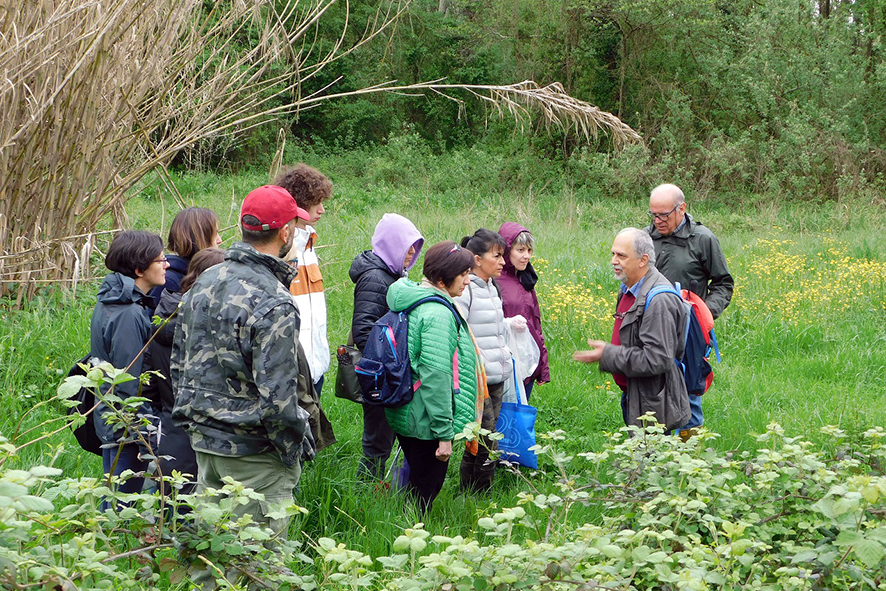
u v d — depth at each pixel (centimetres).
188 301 298
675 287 429
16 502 174
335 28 2684
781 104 2252
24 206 664
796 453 296
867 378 724
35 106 614
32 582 195
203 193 1617
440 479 414
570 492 303
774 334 826
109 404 235
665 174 2291
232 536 236
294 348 286
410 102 2867
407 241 437
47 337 593
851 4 2488
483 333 452
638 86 2553
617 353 407
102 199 738
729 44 2470
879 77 2183
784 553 277
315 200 428
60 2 619
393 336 393
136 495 239
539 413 591
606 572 236
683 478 291
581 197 2195
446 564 222
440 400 385
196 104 746
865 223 1711
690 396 458
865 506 244
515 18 2642
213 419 289
